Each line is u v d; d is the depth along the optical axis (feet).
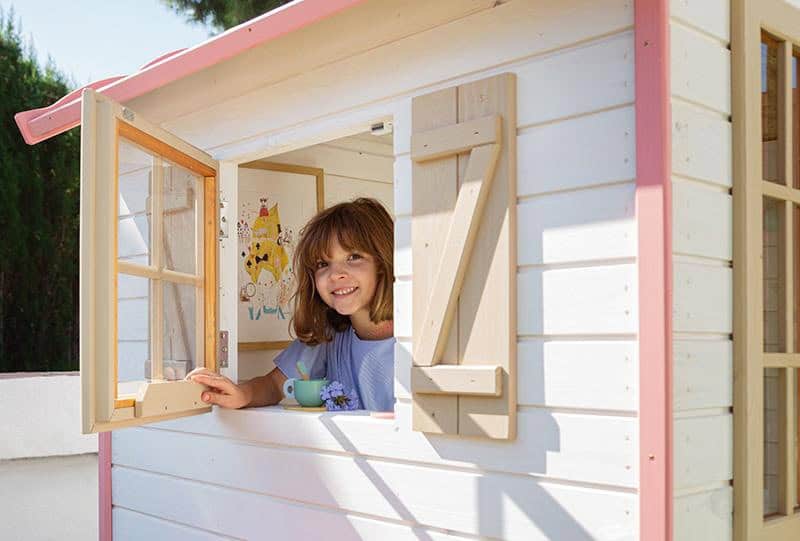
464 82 7.45
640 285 6.08
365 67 8.34
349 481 8.20
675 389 6.01
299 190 12.43
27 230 29.19
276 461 8.95
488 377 6.82
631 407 6.19
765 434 7.03
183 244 9.37
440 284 7.23
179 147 9.09
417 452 7.59
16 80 29.37
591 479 6.39
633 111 6.27
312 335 10.28
